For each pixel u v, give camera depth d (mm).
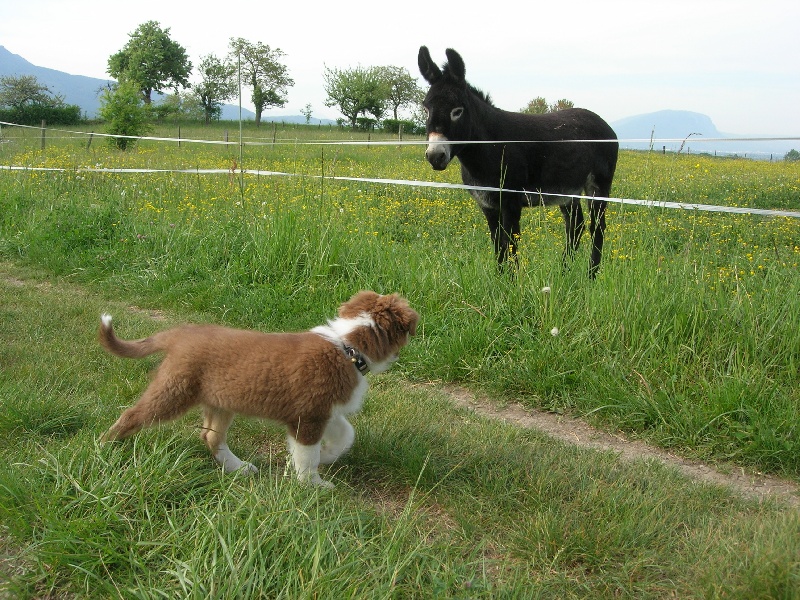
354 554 2588
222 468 3301
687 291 4992
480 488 3377
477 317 5602
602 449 4090
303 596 2285
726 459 3949
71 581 2551
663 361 4648
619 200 6371
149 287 7148
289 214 7375
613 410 4461
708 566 2688
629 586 2652
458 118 6887
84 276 7613
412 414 4301
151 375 4020
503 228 7176
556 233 8812
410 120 54781
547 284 5586
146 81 76250
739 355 4559
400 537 2689
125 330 5785
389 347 3475
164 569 2555
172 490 3014
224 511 2801
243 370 3213
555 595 2598
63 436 3666
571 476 3543
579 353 4902
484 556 2854
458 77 6957
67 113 50125
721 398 4184
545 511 3160
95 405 4070
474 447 3820
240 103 8938
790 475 3756
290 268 7004
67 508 2818
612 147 8211
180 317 6422
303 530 2652
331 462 3580
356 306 3496
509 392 4879
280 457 3727
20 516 2762
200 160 18359
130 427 3309
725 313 4805
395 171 16375
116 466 3107
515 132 7250
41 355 4934
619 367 4723
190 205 9305
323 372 3201
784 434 3939
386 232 9234
